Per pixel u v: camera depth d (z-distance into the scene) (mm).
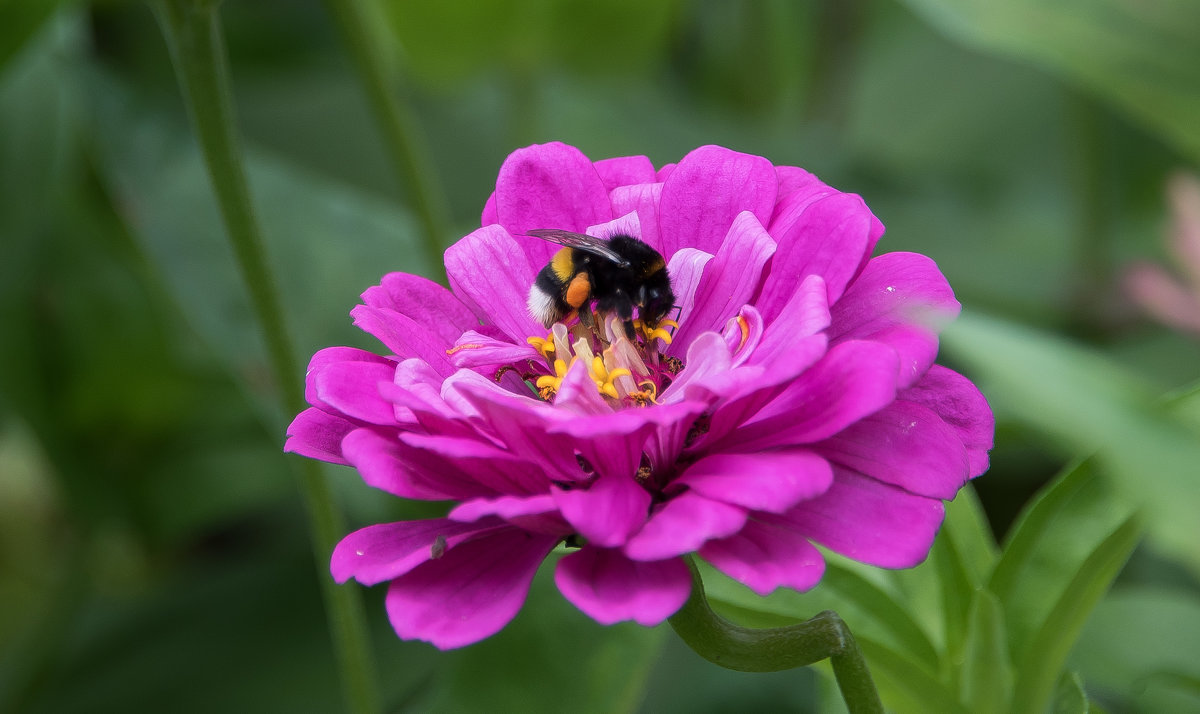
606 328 394
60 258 521
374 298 384
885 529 357
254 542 594
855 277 372
